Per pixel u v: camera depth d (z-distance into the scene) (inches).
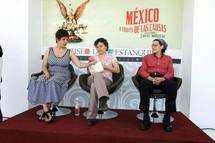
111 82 150.7
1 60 152.9
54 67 150.1
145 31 181.9
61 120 142.5
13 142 123.0
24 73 175.5
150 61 151.3
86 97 187.8
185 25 174.7
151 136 117.3
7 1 173.6
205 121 162.2
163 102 180.1
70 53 152.6
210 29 157.9
